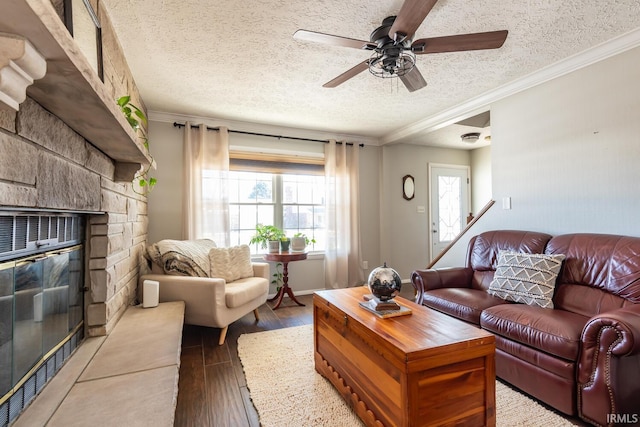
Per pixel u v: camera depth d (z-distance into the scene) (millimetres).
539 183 2793
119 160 1992
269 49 2287
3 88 714
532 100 2838
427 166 5387
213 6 1805
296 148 4402
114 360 1535
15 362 1123
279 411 1698
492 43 1804
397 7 1834
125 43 2178
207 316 2539
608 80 2330
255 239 3865
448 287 2881
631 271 1909
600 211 2383
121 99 1755
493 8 1868
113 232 1990
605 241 2133
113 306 1999
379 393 1454
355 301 2010
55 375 1397
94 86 976
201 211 3725
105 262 1861
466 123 4066
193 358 2346
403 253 5148
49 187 1179
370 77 2766
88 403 1188
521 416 1647
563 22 2027
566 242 2348
